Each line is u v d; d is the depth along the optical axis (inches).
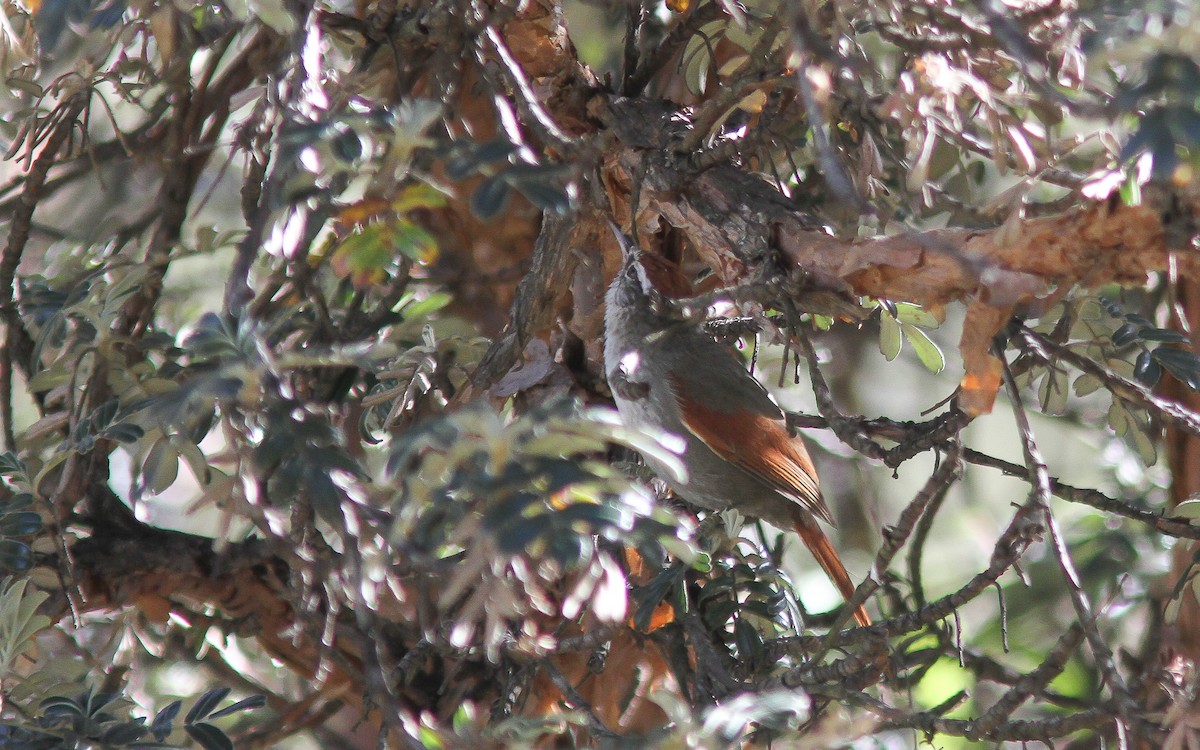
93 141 402.6
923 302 240.7
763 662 293.6
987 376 223.8
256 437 215.8
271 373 189.3
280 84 275.7
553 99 313.4
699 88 332.8
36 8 285.6
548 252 303.3
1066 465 500.4
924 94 227.8
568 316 365.4
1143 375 302.4
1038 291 215.0
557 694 336.8
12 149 315.9
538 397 360.5
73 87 319.3
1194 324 336.2
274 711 382.3
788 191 344.8
